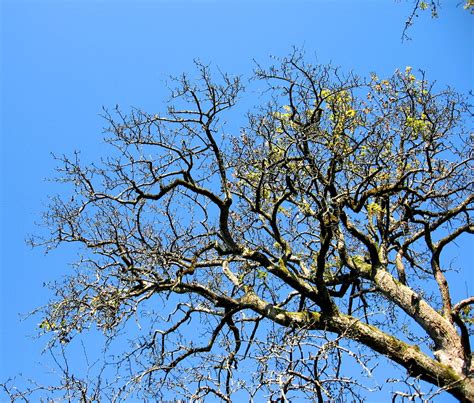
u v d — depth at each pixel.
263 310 11.17
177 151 10.86
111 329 9.95
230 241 11.30
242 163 11.75
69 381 8.20
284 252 11.67
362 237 11.76
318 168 11.34
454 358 9.95
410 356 9.85
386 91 12.69
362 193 11.79
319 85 12.02
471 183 11.77
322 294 10.82
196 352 10.87
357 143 11.59
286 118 12.62
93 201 10.93
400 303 11.13
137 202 10.84
